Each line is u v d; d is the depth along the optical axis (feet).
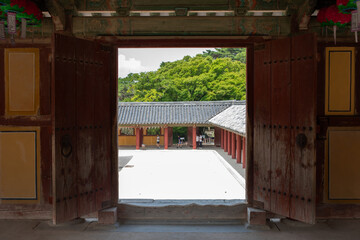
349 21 12.12
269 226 13.79
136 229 13.71
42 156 14.32
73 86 12.94
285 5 13.93
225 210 14.57
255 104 14.33
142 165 61.72
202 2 13.92
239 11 13.91
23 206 14.48
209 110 88.63
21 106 14.19
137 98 122.72
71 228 13.74
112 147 14.69
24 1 11.64
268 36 13.87
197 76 117.50
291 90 12.98
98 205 14.07
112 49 14.46
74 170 13.03
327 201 14.38
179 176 51.16
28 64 14.11
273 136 13.67
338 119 14.01
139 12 14.60
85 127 13.50
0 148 14.32
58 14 13.11
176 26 13.74
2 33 12.36
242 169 55.11
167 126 84.94
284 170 13.28
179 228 13.83
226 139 77.51
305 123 12.48
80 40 13.24
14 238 12.64
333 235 12.89
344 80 14.08
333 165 14.28
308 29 13.85
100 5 13.99
